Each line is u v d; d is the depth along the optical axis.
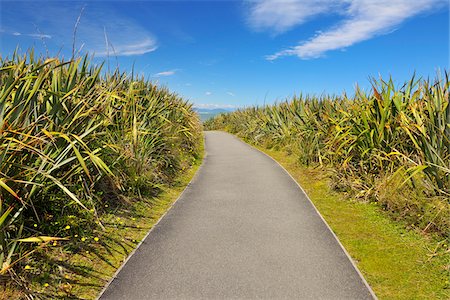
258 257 4.55
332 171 8.26
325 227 5.66
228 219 6.11
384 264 4.37
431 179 5.61
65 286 3.73
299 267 4.26
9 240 3.81
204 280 3.96
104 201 6.18
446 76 5.77
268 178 9.64
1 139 3.62
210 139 23.50
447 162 5.45
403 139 6.59
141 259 4.50
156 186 7.68
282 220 6.04
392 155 6.66
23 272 3.71
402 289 3.79
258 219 6.09
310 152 10.80
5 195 3.91
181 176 9.95
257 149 17.20
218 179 9.62
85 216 5.14
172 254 4.65
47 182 4.52
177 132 11.58
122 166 6.89
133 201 6.75
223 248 4.84
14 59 5.33
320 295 3.64
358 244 5.00
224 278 4.00
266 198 7.51
